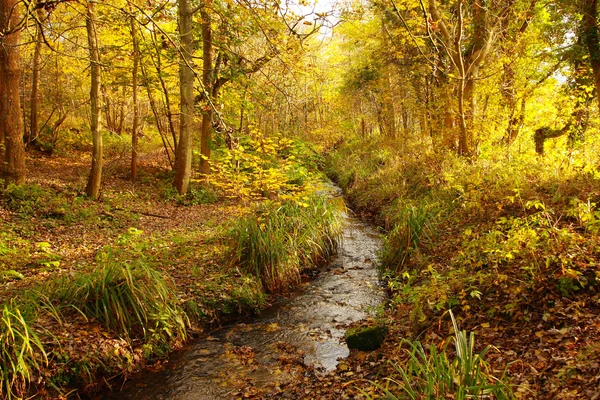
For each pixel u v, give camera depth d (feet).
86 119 83.51
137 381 16.26
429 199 35.12
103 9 29.45
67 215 34.60
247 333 20.17
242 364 17.24
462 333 11.57
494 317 15.69
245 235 26.68
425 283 20.71
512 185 26.30
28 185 37.32
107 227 34.94
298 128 74.90
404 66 61.46
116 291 18.61
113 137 78.38
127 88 64.28
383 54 61.05
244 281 24.06
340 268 29.07
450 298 16.96
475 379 10.40
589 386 10.43
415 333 16.75
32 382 14.34
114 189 46.55
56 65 61.26
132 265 20.25
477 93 44.27
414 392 11.07
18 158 36.37
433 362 12.30
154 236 33.19
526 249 16.99
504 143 41.68
